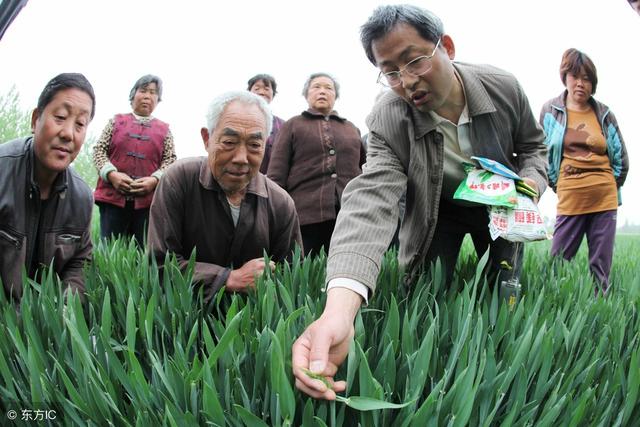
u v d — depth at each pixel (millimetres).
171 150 4457
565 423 1264
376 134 2053
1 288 1852
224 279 2238
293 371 1205
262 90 4555
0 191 1989
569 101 4152
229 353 1399
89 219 2268
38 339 1522
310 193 3918
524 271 2582
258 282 2004
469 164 2055
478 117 2041
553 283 2533
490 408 1334
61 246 2172
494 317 1842
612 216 4055
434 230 2268
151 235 2371
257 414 1334
